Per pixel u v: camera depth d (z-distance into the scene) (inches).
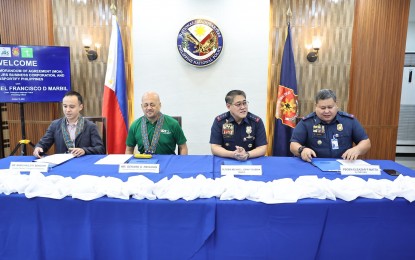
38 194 43.2
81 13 126.5
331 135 70.8
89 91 131.4
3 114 138.0
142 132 81.0
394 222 42.8
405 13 120.6
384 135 128.5
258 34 126.0
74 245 44.1
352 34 123.8
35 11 124.6
